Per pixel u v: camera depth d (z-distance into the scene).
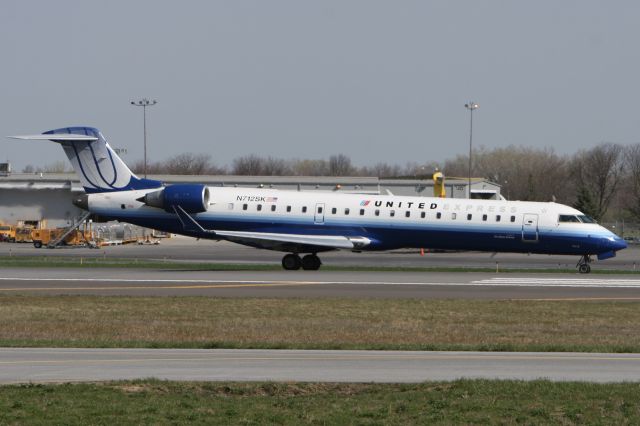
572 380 70.38
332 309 122.44
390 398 63.34
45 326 106.62
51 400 61.03
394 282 157.75
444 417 58.66
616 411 59.91
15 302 128.50
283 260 187.88
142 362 77.62
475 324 110.12
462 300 132.88
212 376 70.81
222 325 108.12
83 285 152.00
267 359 79.94
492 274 176.25
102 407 59.69
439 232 183.12
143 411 58.94
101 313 118.12
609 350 88.31
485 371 74.38
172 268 190.25
